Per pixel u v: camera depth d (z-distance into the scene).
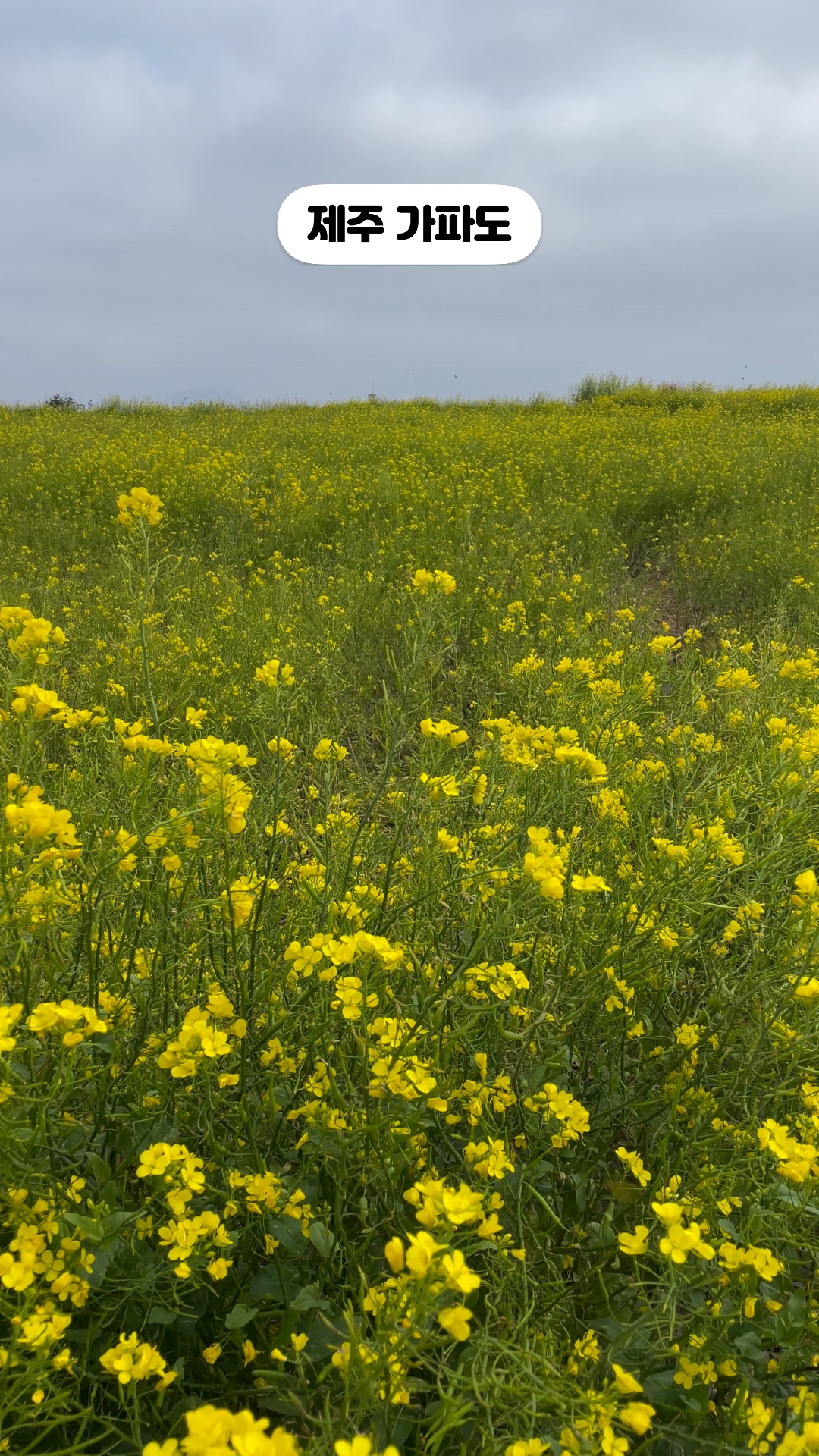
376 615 5.48
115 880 1.67
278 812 2.02
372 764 3.43
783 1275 1.41
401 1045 1.44
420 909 1.97
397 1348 0.98
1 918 1.34
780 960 1.87
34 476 9.30
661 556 7.42
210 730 3.58
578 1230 1.61
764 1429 1.19
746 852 2.23
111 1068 1.54
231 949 1.79
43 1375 1.05
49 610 5.16
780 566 6.69
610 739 2.93
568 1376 1.30
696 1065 1.88
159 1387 1.20
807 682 3.73
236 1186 1.40
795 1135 1.76
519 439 12.49
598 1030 1.97
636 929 1.91
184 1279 1.33
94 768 2.35
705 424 14.68
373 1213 1.54
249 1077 1.65
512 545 7.00
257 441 12.47
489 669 4.75
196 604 5.64
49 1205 1.31
